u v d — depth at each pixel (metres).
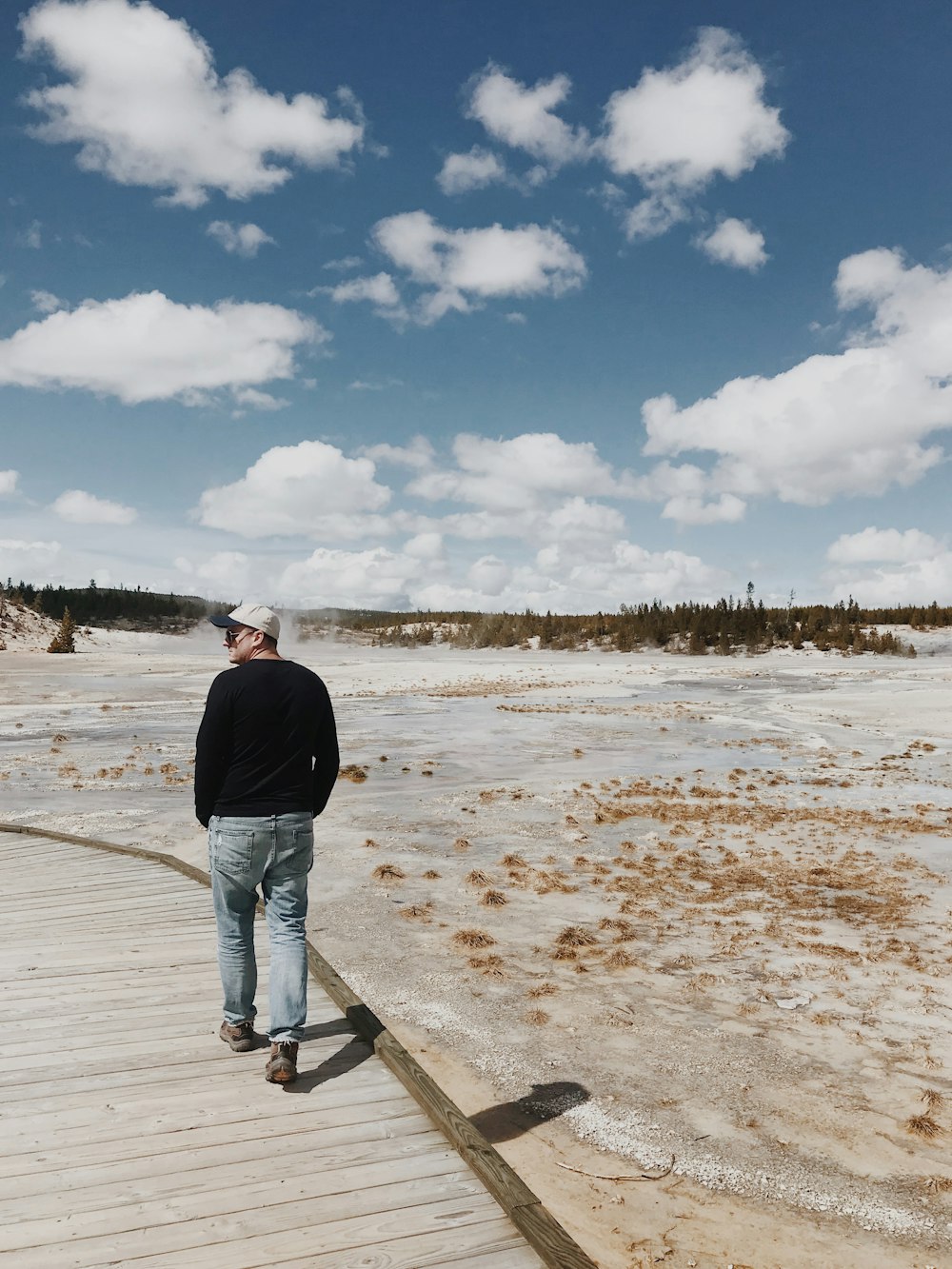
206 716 3.73
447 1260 2.75
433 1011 5.41
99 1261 2.66
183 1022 4.50
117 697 30.48
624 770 15.91
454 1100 4.34
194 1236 2.80
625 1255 3.21
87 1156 3.25
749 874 8.70
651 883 8.38
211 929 6.11
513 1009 5.45
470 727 22.62
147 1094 3.74
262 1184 3.11
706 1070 4.68
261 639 4.02
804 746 19.59
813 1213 3.49
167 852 9.29
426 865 9.01
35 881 7.50
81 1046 4.19
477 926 7.08
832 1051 4.92
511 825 10.99
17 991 4.89
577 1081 4.55
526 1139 4.00
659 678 45.12
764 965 6.24
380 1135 3.48
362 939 6.75
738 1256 3.22
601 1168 3.78
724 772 15.78
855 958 6.39
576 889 8.16
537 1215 2.92
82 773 14.92
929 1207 3.54
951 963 6.29
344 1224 2.90
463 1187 3.16
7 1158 3.21
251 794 3.77
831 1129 4.11
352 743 19.44
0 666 45.59
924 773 15.77
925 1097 4.37
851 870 8.92
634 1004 5.55
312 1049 4.29
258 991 4.92
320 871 8.77
